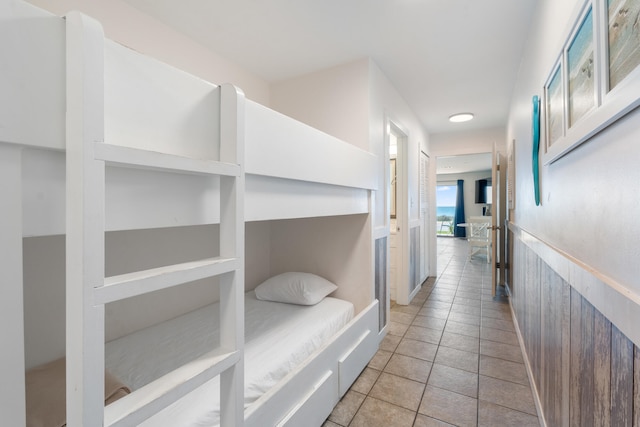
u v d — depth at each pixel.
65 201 0.57
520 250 2.47
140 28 1.80
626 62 0.65
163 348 1.47
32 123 0.50
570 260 1.04
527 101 2.09
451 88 2.97
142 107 0.68
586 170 0.95
